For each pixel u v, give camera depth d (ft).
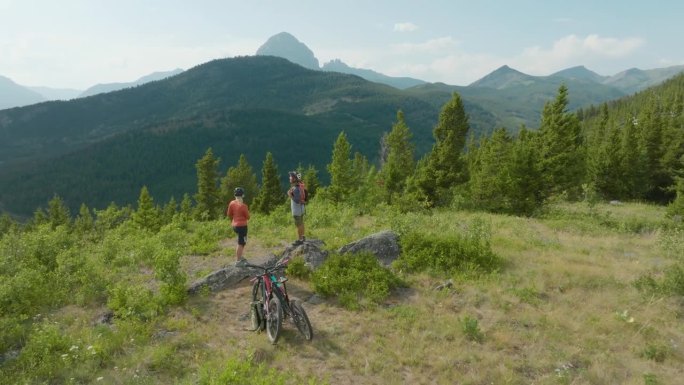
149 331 26.55
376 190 113.50
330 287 32.14
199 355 23.97
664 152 160.04
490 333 26.66
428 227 55.93
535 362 23.24
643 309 30.42
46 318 28.07
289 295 32.60
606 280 35.96
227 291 33.58
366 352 24.29
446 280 35.68
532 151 94.68
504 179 90.74
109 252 46.06
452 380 21.67
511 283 35.01
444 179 103.30
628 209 116.26
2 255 38.24
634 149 150.92
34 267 37.93
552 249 47.67
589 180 157.07
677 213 82.99
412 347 24.85
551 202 100.78
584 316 29.22
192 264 41.32
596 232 63.05
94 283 34.19
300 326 25.40
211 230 54.08
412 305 30.86
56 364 22.48
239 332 27.09
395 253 40.78
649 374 21.80
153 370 22.62
